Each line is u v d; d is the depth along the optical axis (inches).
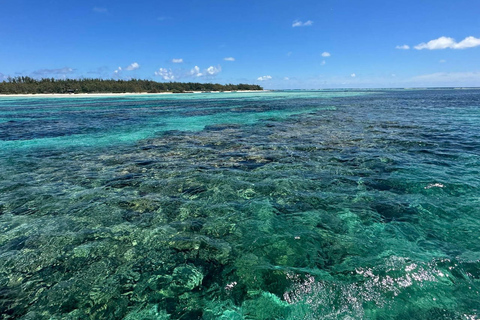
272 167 345.7
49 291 145.4
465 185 263.6
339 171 322.0
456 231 189.2
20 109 1341.0
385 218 211.3
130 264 167.0
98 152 450.9
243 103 1647.4
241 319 128.2
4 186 293.0
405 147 427.2
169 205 245.3
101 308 135.6
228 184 291.1
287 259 167.3
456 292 134.9
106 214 228.7
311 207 234.7
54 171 346.9
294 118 853.2
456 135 510.3
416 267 152.3
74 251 179.0
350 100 1791.3
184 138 562.6
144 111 1206.3
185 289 147.3
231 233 199.5
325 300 135.3
